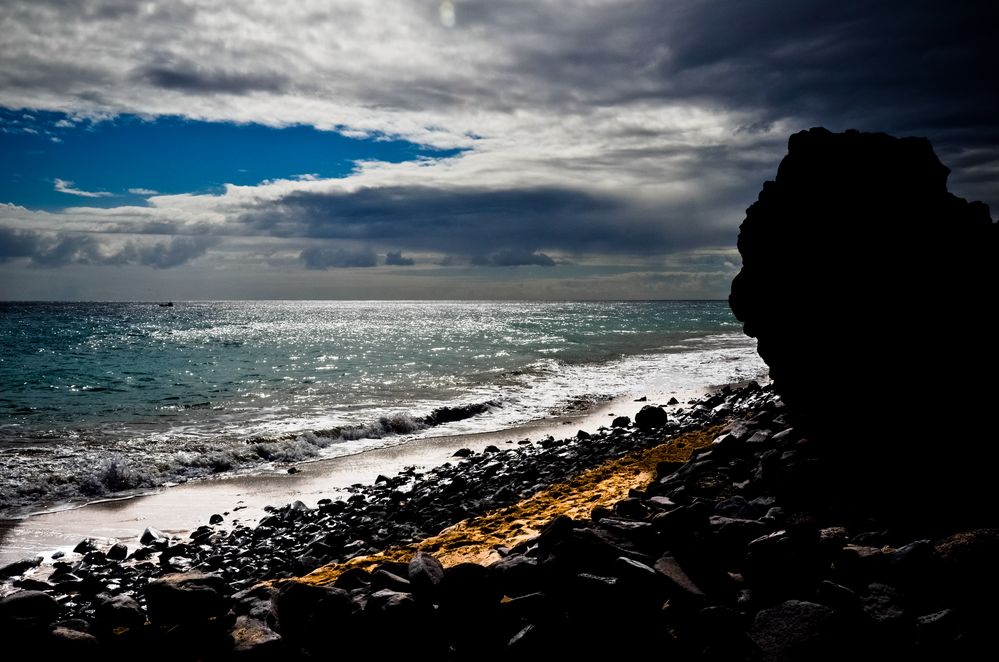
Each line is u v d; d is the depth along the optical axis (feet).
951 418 23.12
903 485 22.65
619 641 16.01
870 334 26.07
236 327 301.02
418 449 63.82
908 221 27.07
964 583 15.28
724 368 127.75
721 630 15.46
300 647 17.17
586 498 35.17
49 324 301.84
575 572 18.16
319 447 64.13
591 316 484.33
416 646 16.78
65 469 51.67
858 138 29.32
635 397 93.81
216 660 16.69
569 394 96.22
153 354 156.97
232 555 35.83
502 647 16.58
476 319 426.92
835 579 17.02
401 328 298.76
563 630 16.47
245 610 18.65
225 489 50.31
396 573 20.38
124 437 63.87
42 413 78.59
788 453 27.53
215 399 89.81
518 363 136.26
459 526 34.04
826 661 14.02
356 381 108.17
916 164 28.35
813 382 27.96
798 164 30.40
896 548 18.37
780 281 29.81
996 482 20.92
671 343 199.11
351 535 37.35
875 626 14.60
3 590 30.45
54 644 16.40
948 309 24.97
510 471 50.93
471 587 17.81
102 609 18.83
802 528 18.33
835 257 27.89
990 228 27.20
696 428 57.72
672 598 17.06
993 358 23.43
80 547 37.17
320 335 239.71
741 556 19.11
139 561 35.01
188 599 17.95
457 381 108.37
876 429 24.80
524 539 27.99
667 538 20.18
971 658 13.57
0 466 51.75
